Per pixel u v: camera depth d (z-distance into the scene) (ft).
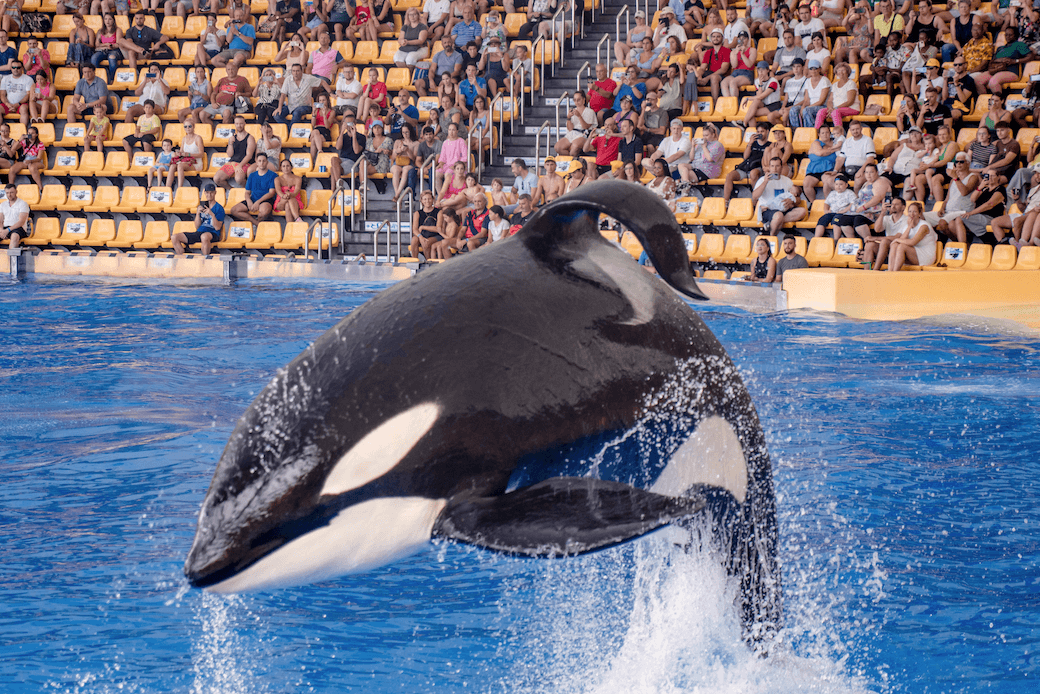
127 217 110.63
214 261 96.12
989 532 27.58
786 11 105.81
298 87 111.65
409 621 22.26
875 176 85.51
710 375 12.02
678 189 94.99
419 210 100.73
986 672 19.84
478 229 94.89
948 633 21.42
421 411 10.41
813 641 20.57
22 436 38.29
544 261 11.54
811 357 54.80
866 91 98.99
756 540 13.26
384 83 111.86
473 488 10.59
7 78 118.01
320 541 10.27
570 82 113.39
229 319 69.97
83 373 50.62
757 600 13.71
